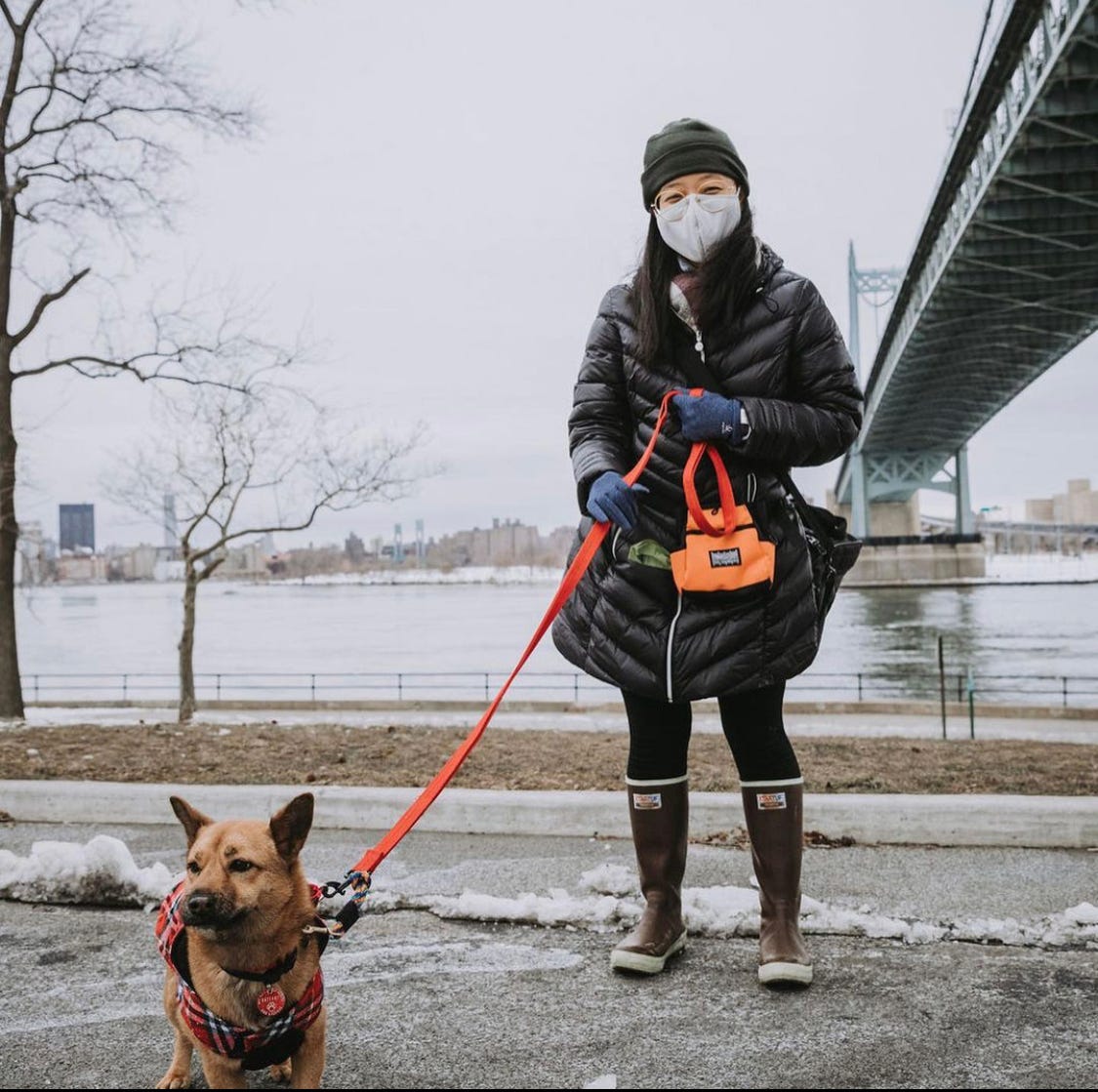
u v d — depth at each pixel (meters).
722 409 2.95
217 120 14.82
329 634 70.81
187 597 16.08
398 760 6.89
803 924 3.39
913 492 107.56
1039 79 29.00
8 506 14.05
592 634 3.20
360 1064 2.56
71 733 8.55
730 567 2.97
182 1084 2.46
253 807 4.99
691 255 3.07
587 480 3.10
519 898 3.63
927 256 51.25
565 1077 2.47
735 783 5.64
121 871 3.79
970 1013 2.77
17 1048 2.66
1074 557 190.25
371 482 17.78
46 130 14.11
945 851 4.33
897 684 27.91
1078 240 42.28
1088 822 4.37
